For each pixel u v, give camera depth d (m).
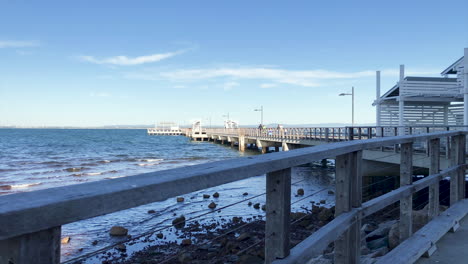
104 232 12.26
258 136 49.94
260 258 9.32
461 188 5.30
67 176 28.25
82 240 11.38
